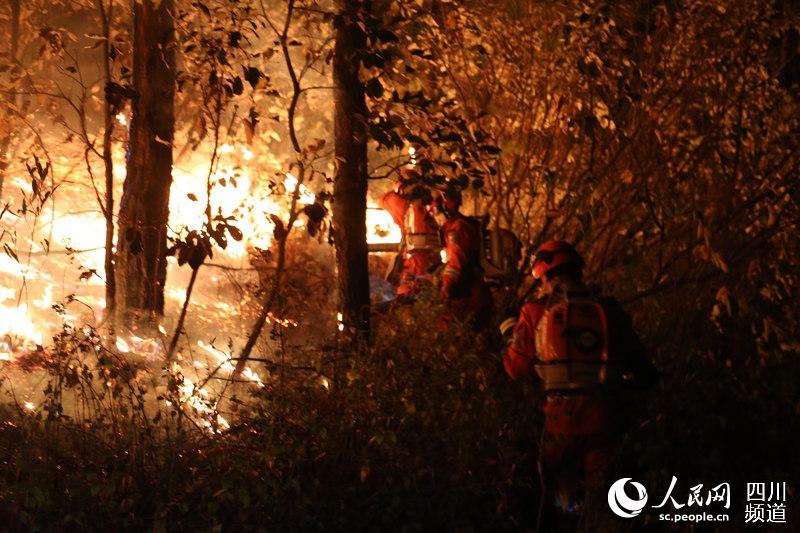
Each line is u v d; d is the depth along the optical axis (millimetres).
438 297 8945
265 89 9273
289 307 9125
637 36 10055
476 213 10797
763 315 10297
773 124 10242
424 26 9875
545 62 9984
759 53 10242
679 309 10117
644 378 7348
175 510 6805
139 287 9789
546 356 7289
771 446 8562
